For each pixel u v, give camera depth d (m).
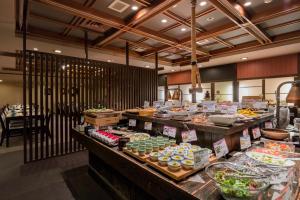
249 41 5.69
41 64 3.95
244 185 0.99
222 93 8.14
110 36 4.72
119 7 3.54
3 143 5.17
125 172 1.73
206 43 5.85
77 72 4.46
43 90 4.16
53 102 4.12
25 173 3.18
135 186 1.98
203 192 1.11
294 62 6.00
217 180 1.09
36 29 4.46
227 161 1.44
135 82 5.66
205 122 1.88
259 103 2.97
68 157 4.04
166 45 5.99
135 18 3.76
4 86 12.29
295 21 4.20
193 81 2.83
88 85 4.66
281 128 2.40
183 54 7.11
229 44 5.86
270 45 5.39
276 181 1.11
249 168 1.26
